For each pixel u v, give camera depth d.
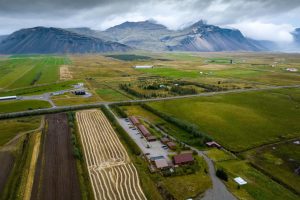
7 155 101.19
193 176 88.25
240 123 139.50
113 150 107.31
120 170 92.00
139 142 114.88
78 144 112.50
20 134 122.06
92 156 102.25
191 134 123.38
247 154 104.88
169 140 114.88
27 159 98.38
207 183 84.12
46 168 92.25
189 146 111.44
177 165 94.44
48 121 141.25
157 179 86.31
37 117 147.75
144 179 86.12
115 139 118.25
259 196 78.06
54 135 121.81
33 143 112.56
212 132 126.88
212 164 96.56
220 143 114.44
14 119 143.88
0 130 126.75
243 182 85.06
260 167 94.56
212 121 142.12
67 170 91.12
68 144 112.19
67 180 85.19
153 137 117.31
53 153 103.75
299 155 104.31
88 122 140.75
